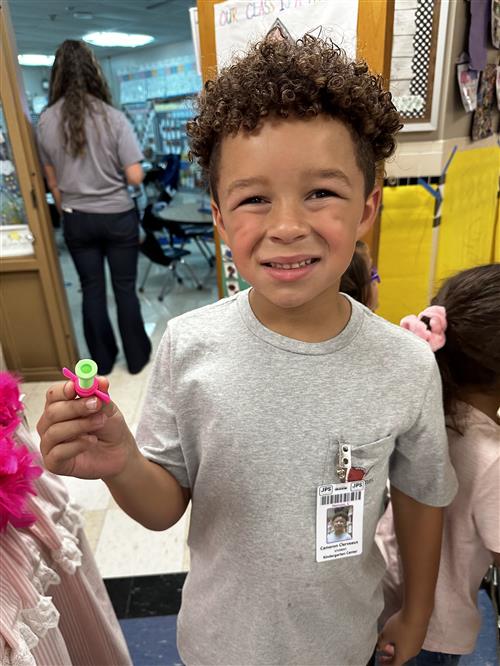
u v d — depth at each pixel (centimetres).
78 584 93
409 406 65
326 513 65
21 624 68
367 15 137
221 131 55
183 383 66
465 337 78
